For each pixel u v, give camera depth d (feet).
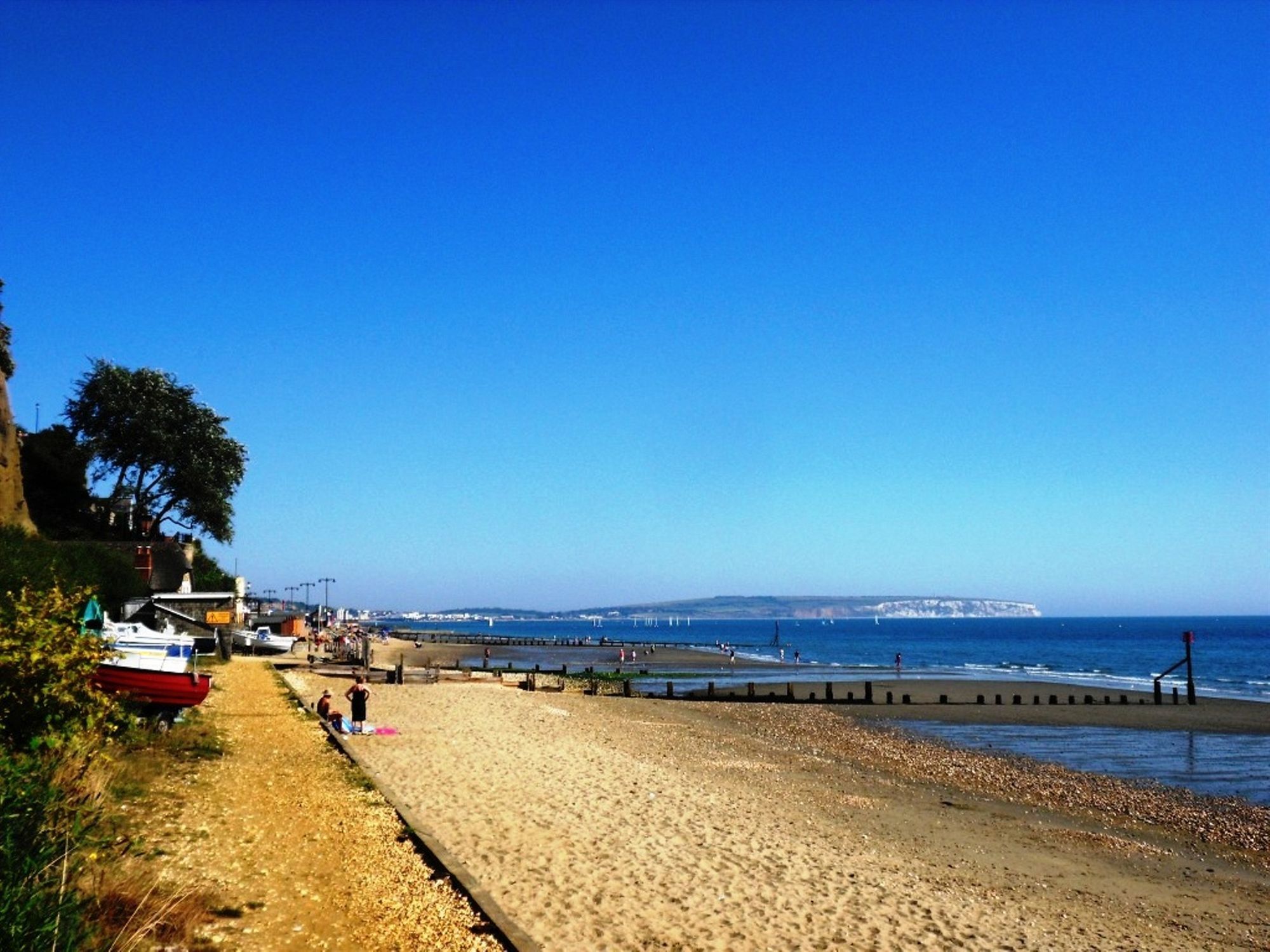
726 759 95.40
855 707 167.84
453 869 38.55
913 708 166.09
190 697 57.93
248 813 43.83
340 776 56.80
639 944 34.96
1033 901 50.11
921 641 618.03
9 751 32.22
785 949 36.58
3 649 34.86
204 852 36.35
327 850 39.68
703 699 175.73
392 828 45.19
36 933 21.34
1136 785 91.35
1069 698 182.60
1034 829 70.23
